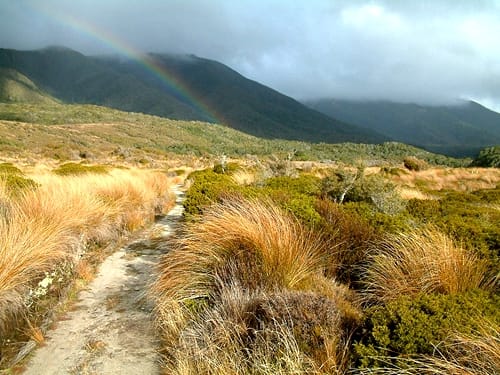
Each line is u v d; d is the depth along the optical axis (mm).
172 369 2938
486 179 20188
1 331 3354
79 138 115500
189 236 4906
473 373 2100
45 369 3023
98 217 6855
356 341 2578
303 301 3084
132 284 4891
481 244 4172
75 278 4836
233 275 3707
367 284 3910
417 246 3859
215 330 3100
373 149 118625
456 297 2740
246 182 11852
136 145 129375
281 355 2637
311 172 21406
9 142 76000
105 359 3176
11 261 3779
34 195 6188
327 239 4852
